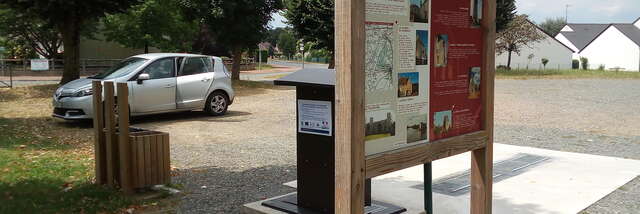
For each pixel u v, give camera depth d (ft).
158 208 16.84
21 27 115.75
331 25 93.71
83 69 111.86
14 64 119.14
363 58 9.73
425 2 11.18
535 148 28.12
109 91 17.95
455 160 24.88
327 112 13.66
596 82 98.63
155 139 18.20
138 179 17.78
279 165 23.68
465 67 12.48
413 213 14.76
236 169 22.81
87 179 19.92
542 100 59.72
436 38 11.55
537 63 187.11
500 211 17.03
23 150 25.84
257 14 82.74
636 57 223.10
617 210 17.16
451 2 11.84
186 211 16.58
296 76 14.05
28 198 17.01
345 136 9.73
